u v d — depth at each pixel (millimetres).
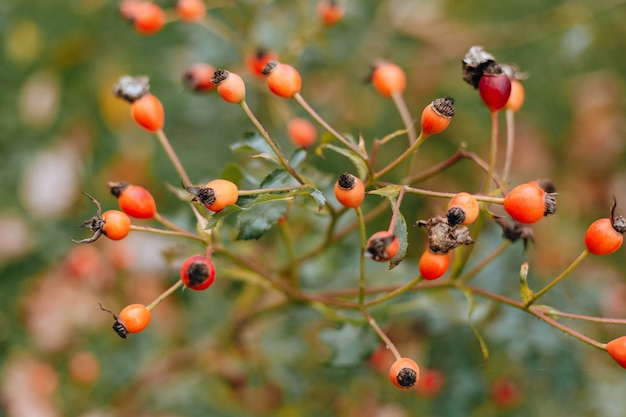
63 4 867
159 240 634
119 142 793
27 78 852
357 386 594
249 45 593
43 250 743
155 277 635
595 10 752
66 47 807
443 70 817
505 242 487
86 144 807
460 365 563
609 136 873
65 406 639
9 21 862
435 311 524
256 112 618
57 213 766
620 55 881
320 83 708
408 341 565
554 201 428
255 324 595
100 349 624
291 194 436
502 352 578
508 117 487
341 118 720
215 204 431
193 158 739
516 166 856
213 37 607
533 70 884
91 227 445
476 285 545
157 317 637
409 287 464
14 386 651
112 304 607
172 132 754
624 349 438
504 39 803
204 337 613
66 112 820
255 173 520
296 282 509
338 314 504
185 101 731
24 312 700
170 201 746
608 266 749
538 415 603
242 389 586
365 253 418
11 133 807
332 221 496
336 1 567
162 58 808
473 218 427
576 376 556
